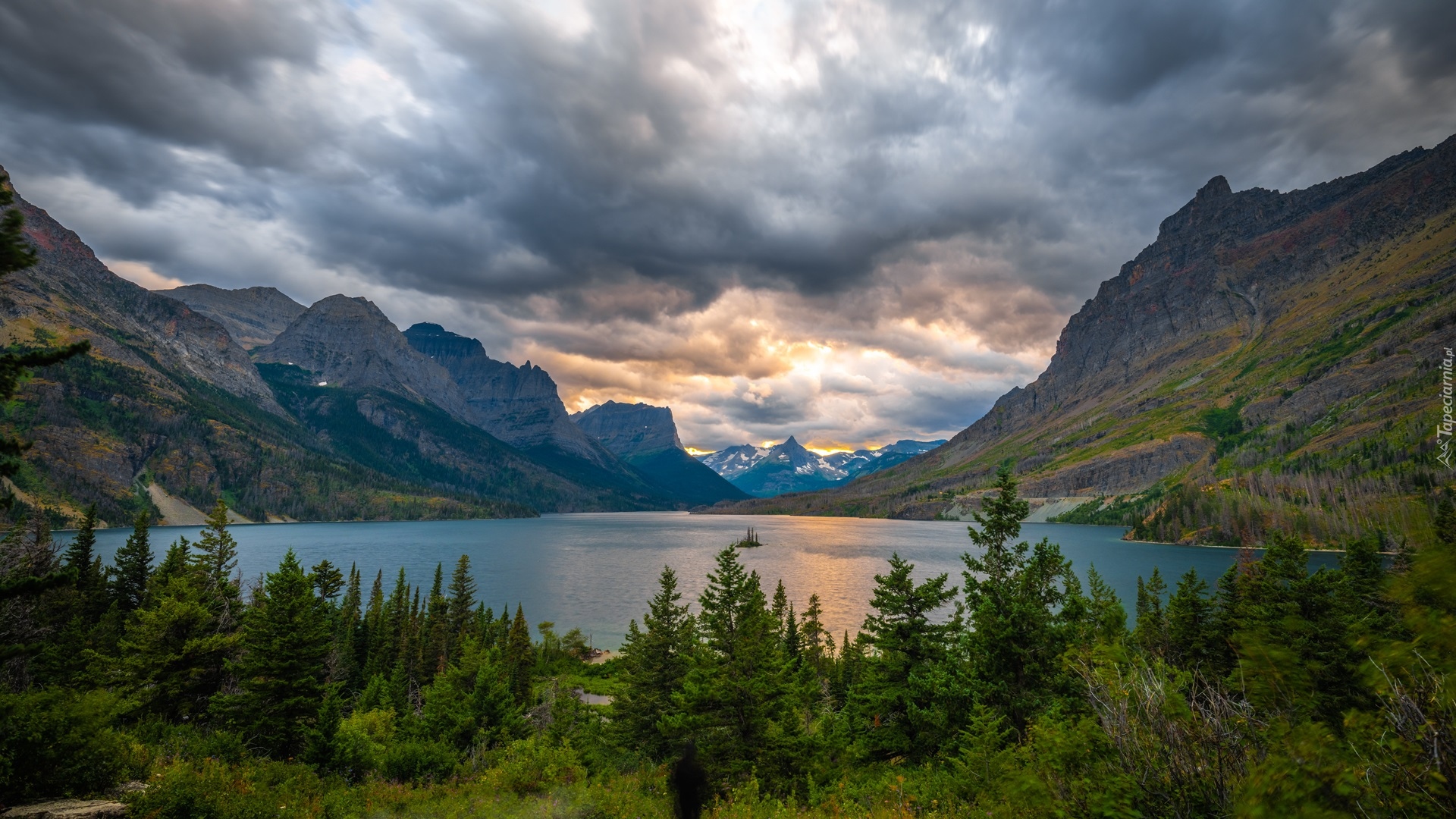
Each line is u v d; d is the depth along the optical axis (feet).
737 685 108.47
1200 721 29.09
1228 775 26.73
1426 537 19.74
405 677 224.53
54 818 45.09
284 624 119.24
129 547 197.26
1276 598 96.22
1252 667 25.54
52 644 138.00
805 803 80.89
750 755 104.12
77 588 177.47
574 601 426.92
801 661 195.62
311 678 119.14
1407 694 20.10
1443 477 509.35
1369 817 19.54
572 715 156.04
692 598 421.59
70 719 51.29
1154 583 122.62
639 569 587.68
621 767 130.93
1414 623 19.51
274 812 55.77
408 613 283.18
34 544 151.64
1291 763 21.22
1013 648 82.53
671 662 157.58
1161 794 28.53
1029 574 86.58
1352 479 644.27
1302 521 572.10
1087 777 31.48
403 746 104.12
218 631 142.20
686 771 30.96
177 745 79.82
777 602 252.21
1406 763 19.57
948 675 90.68
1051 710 63.21
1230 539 645.92
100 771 52.34
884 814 56.24
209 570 166.40
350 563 588.91
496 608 399.65
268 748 113.80
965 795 56.80
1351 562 91.30
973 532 94.38
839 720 115.55
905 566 102.47
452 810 71.20
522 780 81.05
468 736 146.10
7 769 46.26
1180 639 105.19
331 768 97.55
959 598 359.66
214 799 52.85
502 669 207.82
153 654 119.96
